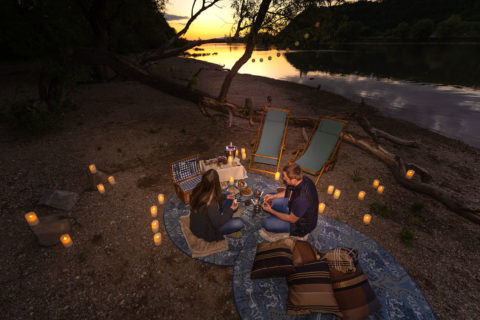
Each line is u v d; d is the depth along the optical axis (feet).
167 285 10.37
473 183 18.90
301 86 58.59
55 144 22.59
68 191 15.83
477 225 14.21
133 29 48.32
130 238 12.78
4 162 19.12
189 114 32.63
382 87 58.85
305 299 8.20
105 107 33.86
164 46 35.09
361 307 8.03
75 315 9.17
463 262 11.72
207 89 51.96
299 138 27.27
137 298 9.84
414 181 17.34
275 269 9.19
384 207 15.23
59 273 10.81
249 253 11.25
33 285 10.22
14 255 11.59
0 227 13.06
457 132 30.73
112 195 16.12
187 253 11.62
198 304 9.63
